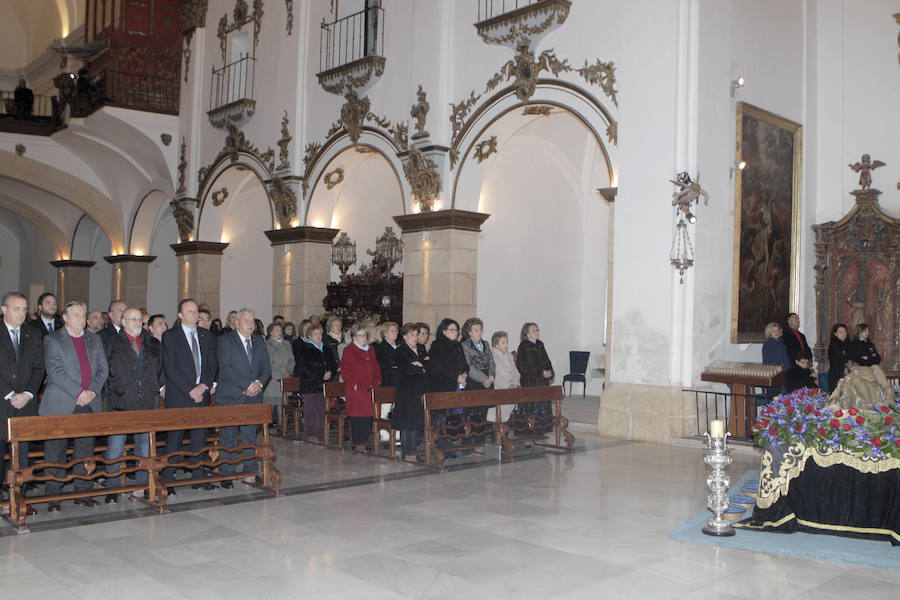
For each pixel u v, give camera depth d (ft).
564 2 38.88
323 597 15.69
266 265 64.03
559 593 16.05
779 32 41.88
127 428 22.30
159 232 77.97
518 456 31.86
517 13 40.22
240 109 57.77
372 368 32.35
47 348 22.36
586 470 29.04
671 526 21.25
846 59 44.62
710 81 36.35
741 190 38.29
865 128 43.83
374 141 49.03
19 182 79.30
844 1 44.80
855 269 43.29
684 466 29.81
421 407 30.60
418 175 45.52
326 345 36.45
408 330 31.32
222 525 20.90
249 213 64.80
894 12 43.27
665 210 35.45
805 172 44.01
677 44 35.42
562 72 39.55
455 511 22.65
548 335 53.16
